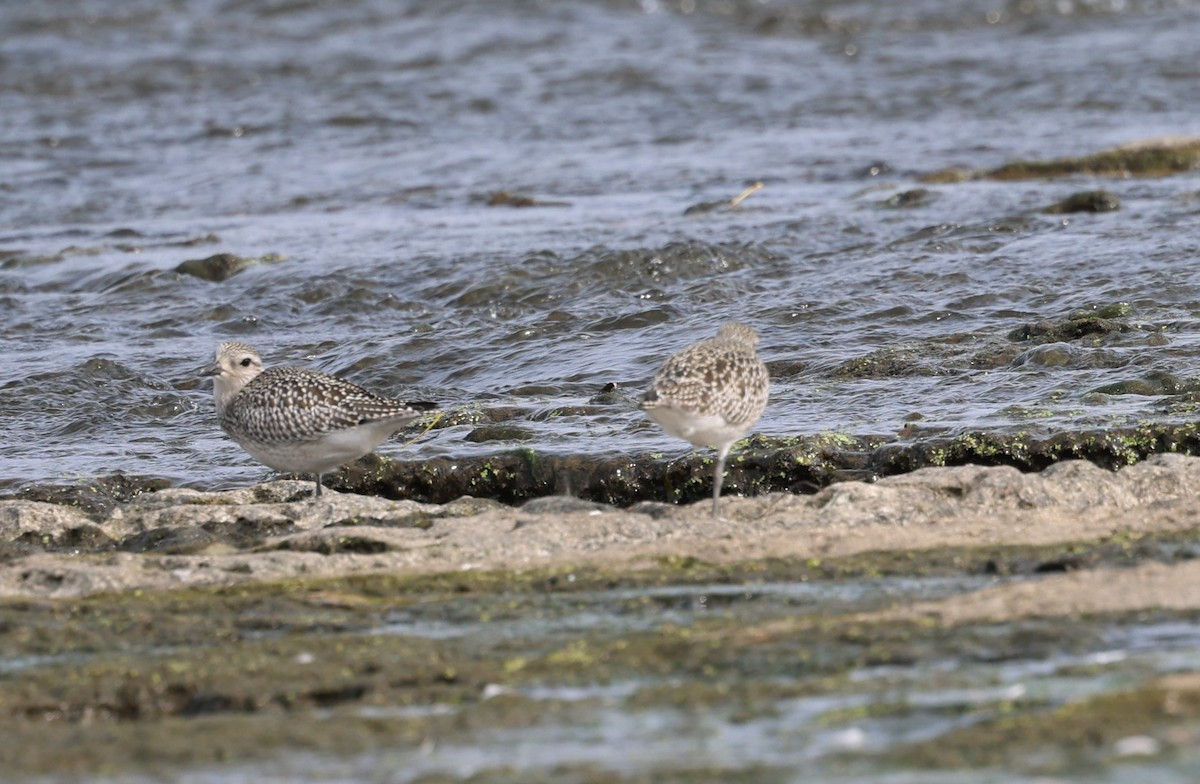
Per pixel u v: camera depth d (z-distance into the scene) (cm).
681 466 1442
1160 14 5341
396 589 1132
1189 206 2541
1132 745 787
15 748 856
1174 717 816
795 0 5769
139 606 1103
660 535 1223
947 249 2369
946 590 1070
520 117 4019
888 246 2405
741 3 5712
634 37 5119
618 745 829
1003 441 1418
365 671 952
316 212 3119
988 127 3656
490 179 3331
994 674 895
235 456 1655
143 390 1970
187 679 944
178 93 4494
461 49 4953
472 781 785
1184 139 3056
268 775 809
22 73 4716
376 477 1495
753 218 2695
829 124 3806
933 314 2030
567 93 4275
